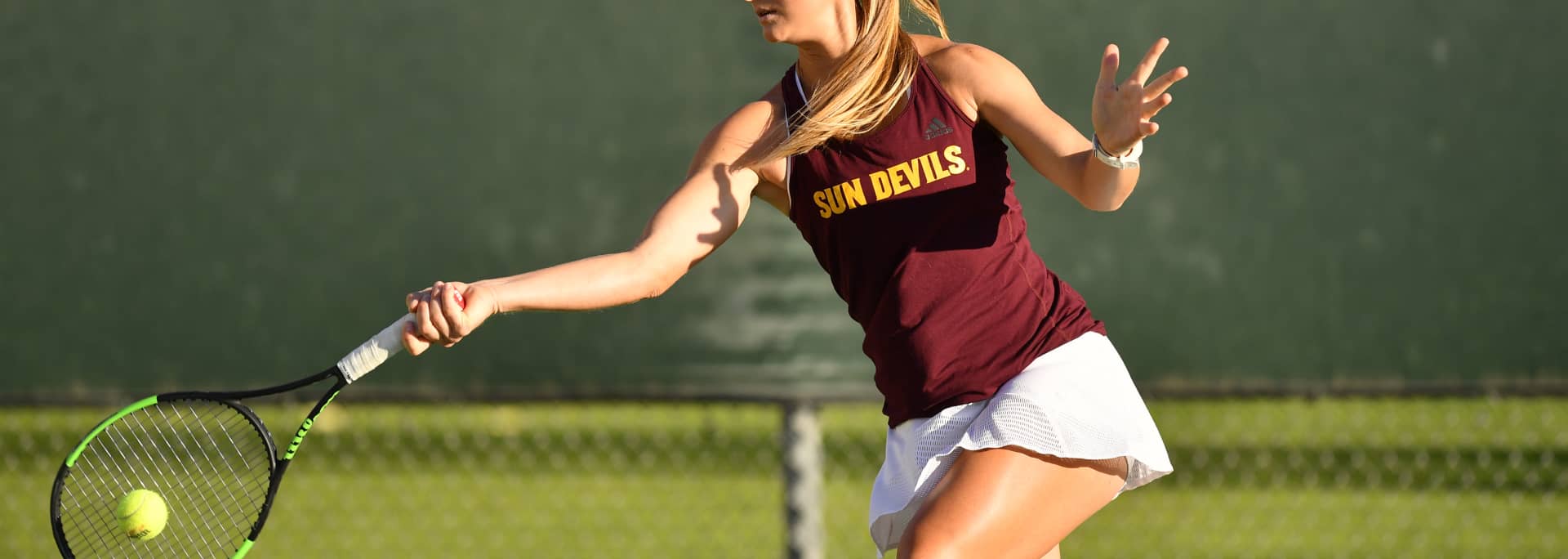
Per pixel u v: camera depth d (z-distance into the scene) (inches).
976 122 359.3
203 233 782.5
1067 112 759.1
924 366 354.6
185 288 781.3
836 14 355.3
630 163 772.6
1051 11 758.5
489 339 757.3
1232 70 750.5
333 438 1273.4
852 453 1152.2
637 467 1167.6
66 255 786.8
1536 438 1216.8
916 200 353.1
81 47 788.6
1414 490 1058.1
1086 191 341.4
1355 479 1094.4
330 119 781.3
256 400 772.0
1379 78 745.0
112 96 788.0
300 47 782.5
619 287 351.9
